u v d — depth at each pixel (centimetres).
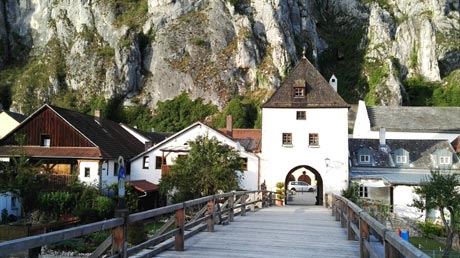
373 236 1192
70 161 3747
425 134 5641
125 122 10525
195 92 10631
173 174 3183
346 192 3503
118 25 11825
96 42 11850
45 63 11919
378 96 11362
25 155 2950
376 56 12656
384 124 5784
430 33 12119
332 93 3838
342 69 12900
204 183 3066
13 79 11906
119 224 703
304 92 3838
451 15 12862
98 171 3656
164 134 6312
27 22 13038
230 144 3878
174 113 10444
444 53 12069
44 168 3512
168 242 1066
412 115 5909
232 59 10975
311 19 13000
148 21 11725
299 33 12431
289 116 3803
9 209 3084
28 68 12138
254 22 11506
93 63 11381
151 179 4097
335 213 1925
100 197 2919
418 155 4306
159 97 10819
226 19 11562
